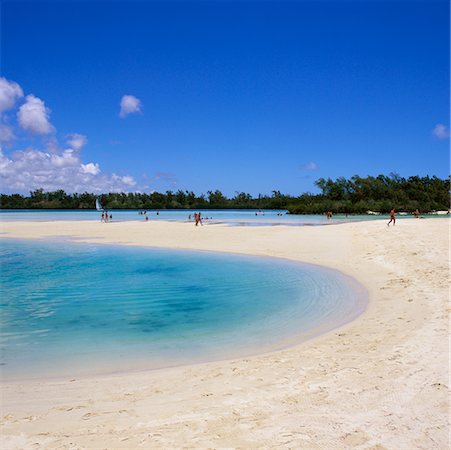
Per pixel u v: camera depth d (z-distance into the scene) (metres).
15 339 8.66
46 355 7.67
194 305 11.61
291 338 8.55
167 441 4.44
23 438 4.60
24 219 77.75
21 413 5.25
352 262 18.31
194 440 4.45
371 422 4.74
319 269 17.28
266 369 6.60
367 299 11.73
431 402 5.19
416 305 10.43
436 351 7.00
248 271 17.25
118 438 4.55
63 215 106.31
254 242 27.66
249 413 5.05
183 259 21.09
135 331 9.21
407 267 15.65
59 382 6.34
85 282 15.12
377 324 9.10
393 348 7.30
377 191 109.44
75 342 8.46
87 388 6.07
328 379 6.02
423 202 98.75
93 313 10.81
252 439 4.44
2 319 10.28
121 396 5.73
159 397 5.65
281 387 5.81
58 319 10.21
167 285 14.45
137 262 20.17
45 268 18.48
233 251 23.83
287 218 75.31
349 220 64.88
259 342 8.34
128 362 7.27
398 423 4.71
